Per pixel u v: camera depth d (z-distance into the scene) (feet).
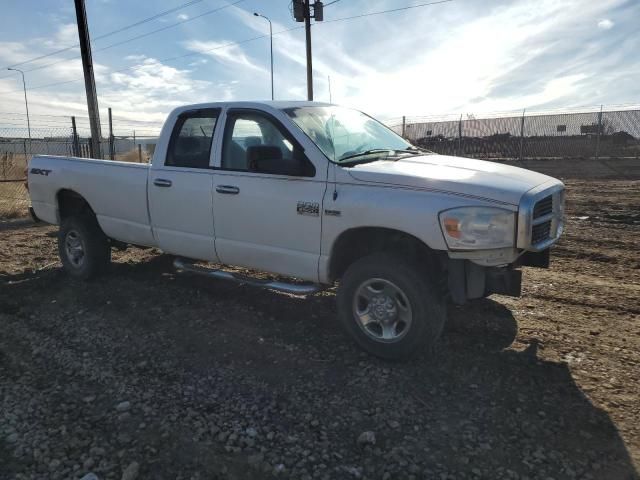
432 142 94.22
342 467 9.39
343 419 10.89
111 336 15.30
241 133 15.85
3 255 25.71
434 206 12.09
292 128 14.62
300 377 12.68
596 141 80.38
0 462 9.62
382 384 12.23
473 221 11.81
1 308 17.87
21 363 13.69
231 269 21.57
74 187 20.21
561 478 8.99
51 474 9.29
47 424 10.83
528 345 14.19
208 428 10.61
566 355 13.56
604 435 10.14
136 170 18.28
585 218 34.09
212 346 14.47
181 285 19.85
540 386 12.01
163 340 14.92
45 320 16.74
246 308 17.33
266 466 9.43
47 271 22.44
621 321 15.83
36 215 22.29
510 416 10.83
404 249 13.76
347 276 13.70
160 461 9.63
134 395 11.93
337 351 14.06
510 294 12.84
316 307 17.38
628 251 24.54
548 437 10.11
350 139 15.60
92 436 10.40
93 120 58.85
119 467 9.48
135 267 22.29
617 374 12.51
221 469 9.40
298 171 14.10
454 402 11.43
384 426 10.61
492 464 9.37
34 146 62.23
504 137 87.76
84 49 57.88
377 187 13.05
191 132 17.11
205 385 12.35
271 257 15.16
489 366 12.98
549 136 84.28
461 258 12.08
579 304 17.34
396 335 13.16
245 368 13.19
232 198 15.56
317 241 14.03
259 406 11.41
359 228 13.32
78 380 12.73
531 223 11.83
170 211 17.33
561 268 21.84
